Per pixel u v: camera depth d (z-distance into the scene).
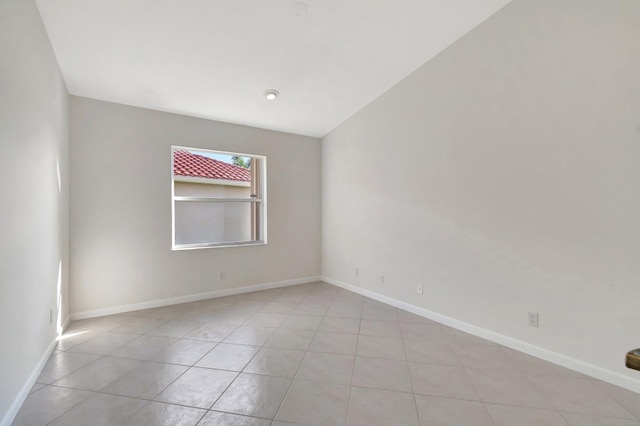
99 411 1.74
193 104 3.66
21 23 1.82
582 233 2.16
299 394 1.91
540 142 2.37
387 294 3.79
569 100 2.21
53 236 2.53
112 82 3.11
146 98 3.44
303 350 2.53
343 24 2.64
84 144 3.29
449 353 2.47
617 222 2.00
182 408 1.77
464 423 1.65
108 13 2.28
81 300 3.27
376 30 2.75
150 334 2.85
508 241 2.58
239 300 3.96
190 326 3.06
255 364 2.29
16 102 1.73
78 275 3.26
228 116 4.04
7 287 1.61
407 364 2.29
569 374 2.14
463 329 2.93
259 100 3.71
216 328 3.00
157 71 3.01
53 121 2.54
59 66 2.77
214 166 4.38
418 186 3.37
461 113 2.93
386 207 3.80
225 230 4.32
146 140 3.64
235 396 1.89
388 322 3.17
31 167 1.98
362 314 3.41
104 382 2.04
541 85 2.36
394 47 3.00
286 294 4.23
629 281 1.96
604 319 2.06
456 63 2.96
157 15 2.34
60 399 1.85
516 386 2.00
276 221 4.61
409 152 3.47
